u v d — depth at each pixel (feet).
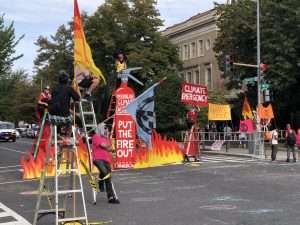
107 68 180.14
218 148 109.09
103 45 180.86
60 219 31.24
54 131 31.40
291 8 127.13
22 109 319.27
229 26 146.00
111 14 179.73
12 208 41.57
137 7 180.75
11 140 192.65
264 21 134.31
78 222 31.40
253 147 99.50
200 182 55.88
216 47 153.89
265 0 136.98
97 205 41.93
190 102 87.56
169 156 80.69
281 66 128.67
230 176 60.95
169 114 150.92
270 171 66.59
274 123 148.77
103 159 43.19
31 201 45.37
